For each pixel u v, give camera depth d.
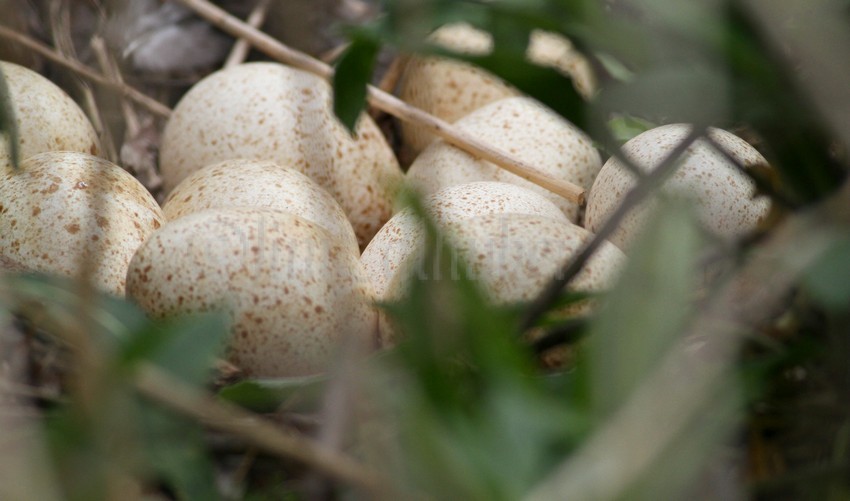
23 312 0.37
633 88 0.35
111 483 0.30
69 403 0.33
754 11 0.33
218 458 0.36
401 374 0.32
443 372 0.30
